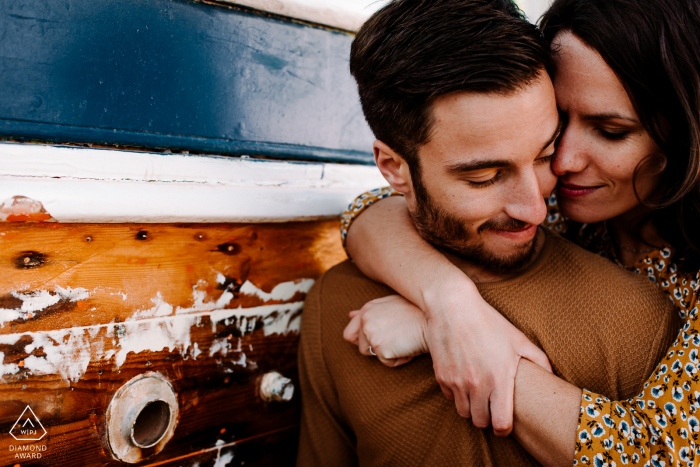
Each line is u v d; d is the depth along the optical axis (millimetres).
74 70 708
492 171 680
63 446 706
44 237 678
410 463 770
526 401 650
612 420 624
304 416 965
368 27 757
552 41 734
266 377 931
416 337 740
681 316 829
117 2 728
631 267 937
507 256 758
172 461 822
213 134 846
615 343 699
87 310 718
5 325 655
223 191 819
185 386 827
